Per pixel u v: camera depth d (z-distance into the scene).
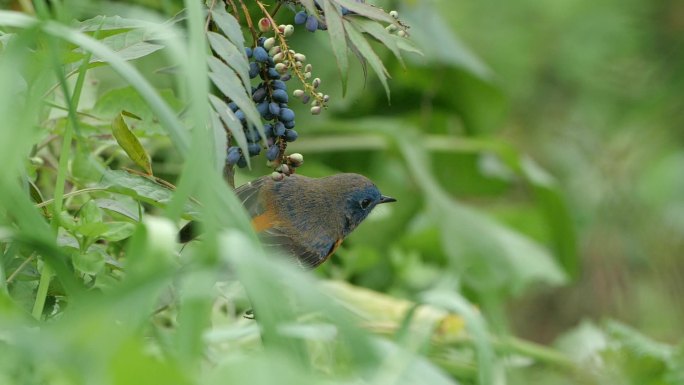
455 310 7.10
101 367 4.78
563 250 15.73
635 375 10.38
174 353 5.79
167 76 11.97
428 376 6.02
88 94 9.38
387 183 15.10
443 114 16.50
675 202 18.08
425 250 14.73
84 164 8.54
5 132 5.46
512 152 15.45
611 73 18.22
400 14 14.89
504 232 14.41
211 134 6.25
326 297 5.35
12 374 5.57
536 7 17.98
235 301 9.62
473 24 18.03
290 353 5.57
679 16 17.98
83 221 6.91
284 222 9.70
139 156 7.23
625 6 17.91
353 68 14.11
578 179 18.34
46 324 6.00
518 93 18.17
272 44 7.32
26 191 6.83
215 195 5.66
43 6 6.24
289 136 7.50
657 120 18.23
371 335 5.86
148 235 5.53
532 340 18.05
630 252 18.11
